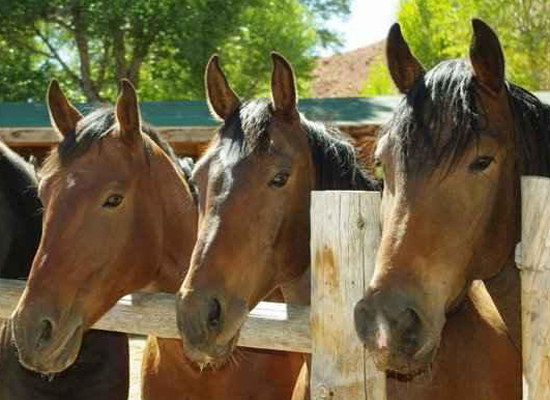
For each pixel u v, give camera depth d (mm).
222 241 2695
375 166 2654
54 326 2857
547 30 16141
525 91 2623
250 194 2781
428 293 2242
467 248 2350
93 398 3596
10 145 11172
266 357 3465
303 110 12344
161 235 3375
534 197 2059
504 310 2793
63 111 3400
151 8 17094
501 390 2791
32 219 3789
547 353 2047
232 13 17688
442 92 2352
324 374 2428
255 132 2871
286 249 2949
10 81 17953
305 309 2596
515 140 2498
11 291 3289
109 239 3092
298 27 20359
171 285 3469
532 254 2066
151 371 3646
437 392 2701
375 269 2283
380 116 11648
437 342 2254
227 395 3443
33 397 3539
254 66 19688
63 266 2938
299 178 2971
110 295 3143
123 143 3230
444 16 18578
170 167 3467
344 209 2383
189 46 17375
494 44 2404
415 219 2275
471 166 2322
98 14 16922
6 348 3568
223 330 2611
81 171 3078
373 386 2371
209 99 3223
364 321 2215
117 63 18031
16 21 17281
